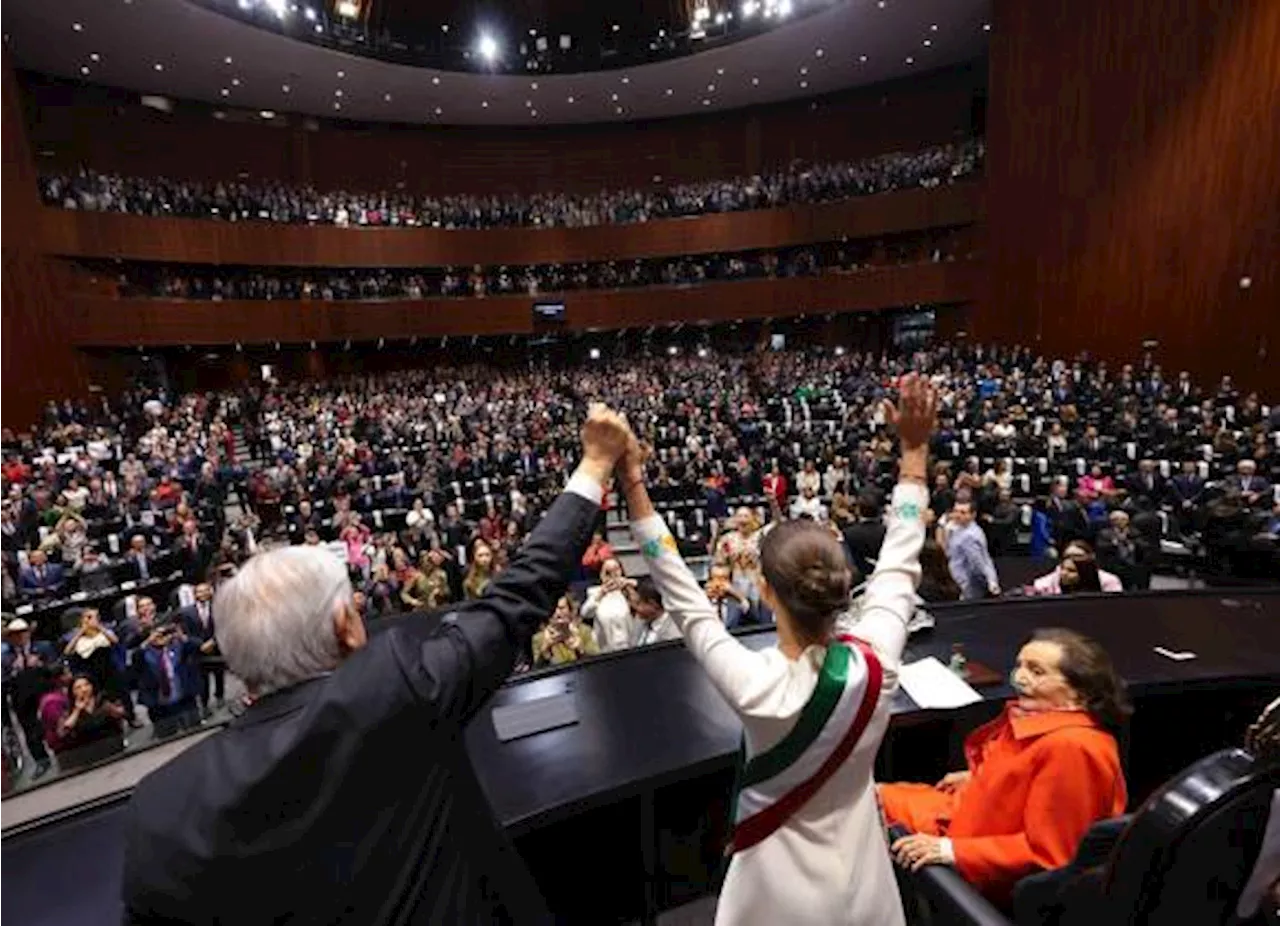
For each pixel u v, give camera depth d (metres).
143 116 21.38
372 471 13.09
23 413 16.55
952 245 22.08
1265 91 14.12
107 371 19.00
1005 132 19.67
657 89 23.78
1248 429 11.41
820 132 25.72
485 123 26.23
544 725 2.77
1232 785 1.10
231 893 0.80
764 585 1.35
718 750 2.61
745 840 1.28
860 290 23.22
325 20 18.61
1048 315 19.05
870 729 1.23
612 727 2.77
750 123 26.25
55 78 19.78
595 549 7.93
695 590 1.36
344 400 20.75
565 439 14.73
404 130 25.78
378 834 0.85
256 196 21.72
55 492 11.54
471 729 2.77
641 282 25.38
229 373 22.30
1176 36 15.55
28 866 2.24
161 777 0.91
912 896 1.90
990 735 2.09
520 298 24.75
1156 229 16.30
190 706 6.01
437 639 0.98
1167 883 1.13
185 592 7.37
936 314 22.88
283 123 23.89
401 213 23.64
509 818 2.27
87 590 8.30
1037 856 1.70
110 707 5.50
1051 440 11.35
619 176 27.09
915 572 1.43
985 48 22.31
